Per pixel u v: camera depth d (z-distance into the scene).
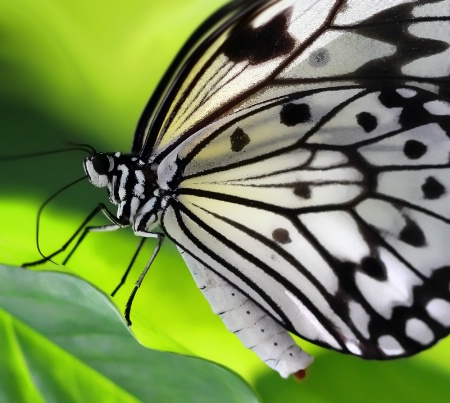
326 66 0.34
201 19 0.35
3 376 0.30
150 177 0.34
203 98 0.34
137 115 0.36
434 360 0.34
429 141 0.34
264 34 0.33
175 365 0.31
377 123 0.34
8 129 0.35
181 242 0.34
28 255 0.31
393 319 0.34
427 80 0.33
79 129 0.36
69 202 0.35
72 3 0.35
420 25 0.33
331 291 0.34
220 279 0.34
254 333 0.34
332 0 0.33
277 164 0.34
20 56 0.35
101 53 0.36
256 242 0.34
